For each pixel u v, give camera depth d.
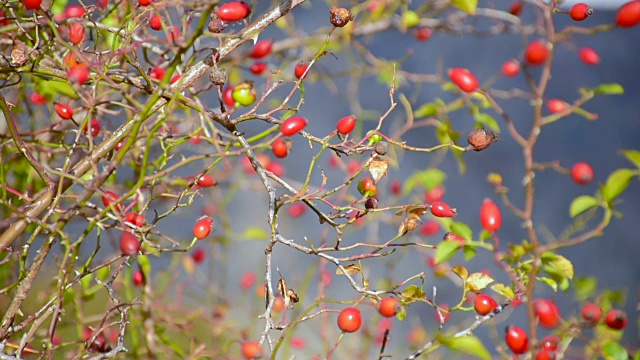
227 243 2.48
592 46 4.27
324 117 3.64
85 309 2.46
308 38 2.54
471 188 3.69
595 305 2.15
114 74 2.17
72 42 2.13
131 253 2.08
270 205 2.14
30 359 2.31
